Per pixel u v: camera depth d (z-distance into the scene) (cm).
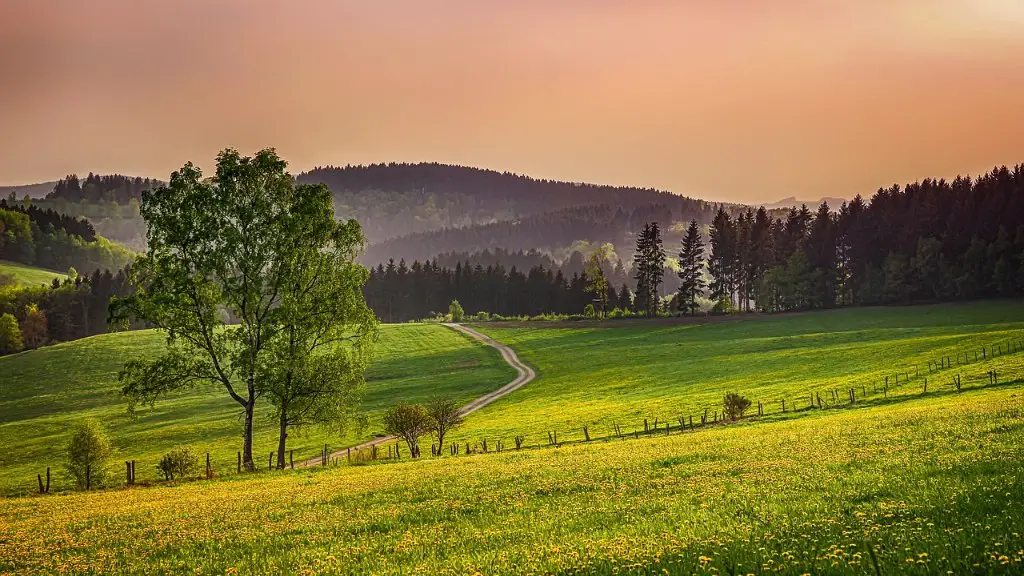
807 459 2183
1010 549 916
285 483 3167
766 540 1100
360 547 1424
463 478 2638
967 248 15538
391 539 1510
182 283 4431
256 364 4541
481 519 1688
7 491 5975
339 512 2003
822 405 5947
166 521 2058
